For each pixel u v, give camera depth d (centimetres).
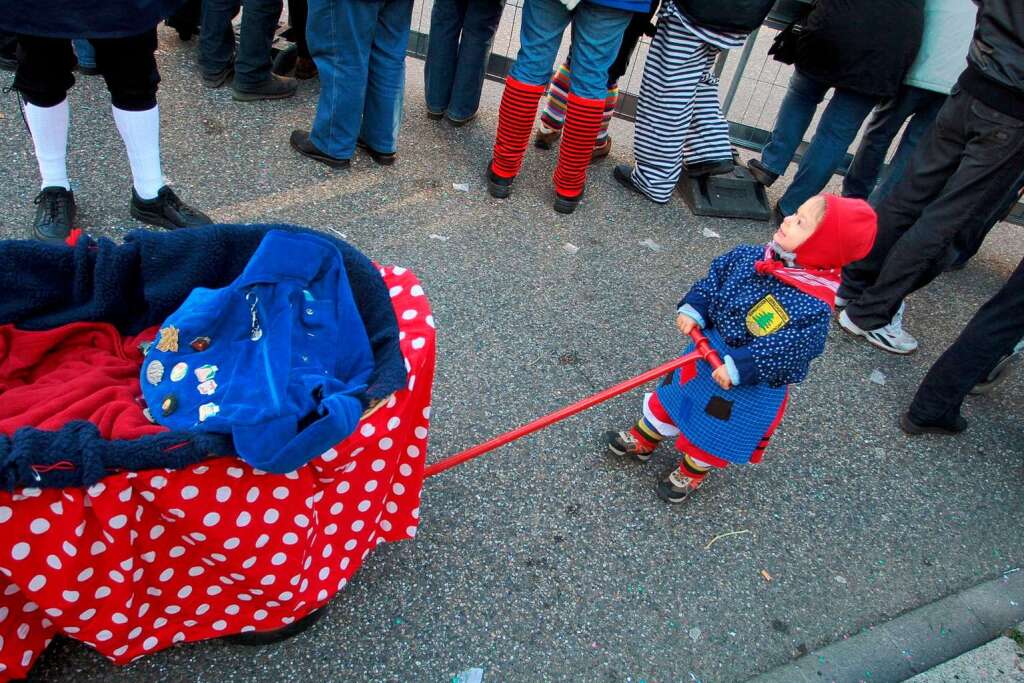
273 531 164
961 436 338
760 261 228
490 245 383
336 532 188
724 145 453
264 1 403
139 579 163
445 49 441
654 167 438
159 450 143
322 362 171
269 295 173
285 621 194
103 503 143
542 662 218
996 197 319
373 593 224
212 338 173
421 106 488
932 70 383
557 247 395
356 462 177
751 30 393
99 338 189
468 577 235
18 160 356
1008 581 277
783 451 311
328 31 355
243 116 426
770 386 229
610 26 355
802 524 282
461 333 326
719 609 245
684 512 275
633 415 308
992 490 314
